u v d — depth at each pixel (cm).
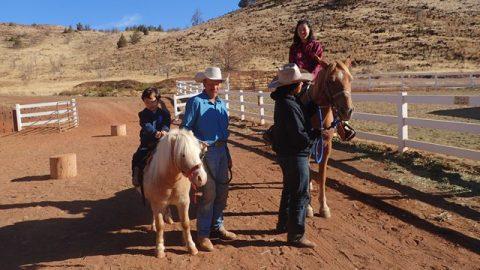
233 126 1755
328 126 622
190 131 509
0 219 726
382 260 521
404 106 1002
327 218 661
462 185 759
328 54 6141
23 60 9144
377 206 704
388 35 6600
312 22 8169
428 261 516
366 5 8825
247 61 6575
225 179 579
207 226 563
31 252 586
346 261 522
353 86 3491
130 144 1540
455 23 6775
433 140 1180
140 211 740
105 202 805
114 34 12369
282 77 530
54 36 12275
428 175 835
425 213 652
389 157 989
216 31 9312
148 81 5656
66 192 887
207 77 554
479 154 824
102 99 3516
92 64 8238
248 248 566
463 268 496
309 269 505
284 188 600
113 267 527
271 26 8719
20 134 1998
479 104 850
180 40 9175
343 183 819
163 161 498
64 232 656
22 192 902
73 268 530
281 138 541
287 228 579
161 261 536
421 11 7688
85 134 1912
